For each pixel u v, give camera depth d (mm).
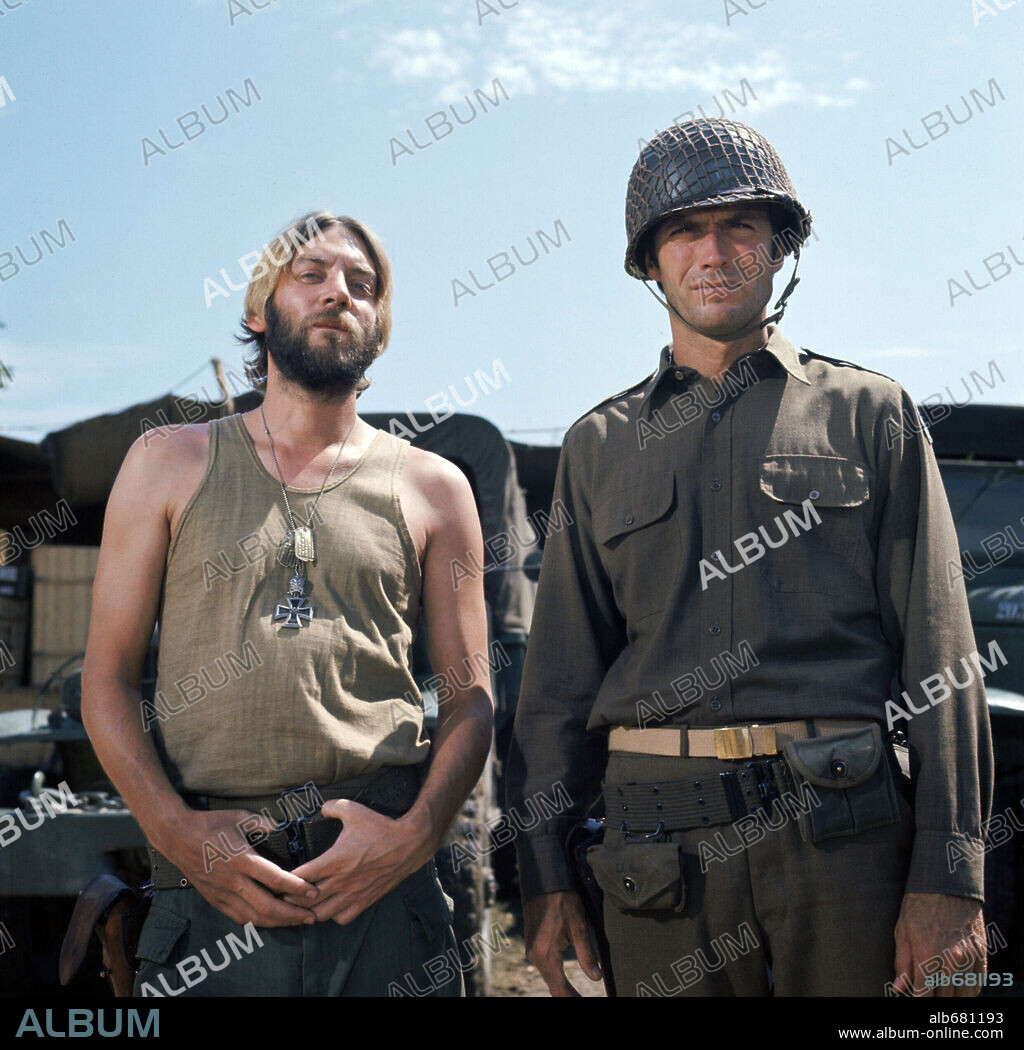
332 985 1874
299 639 1929
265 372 2379
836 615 1967
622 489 2164
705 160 2104
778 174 2152
